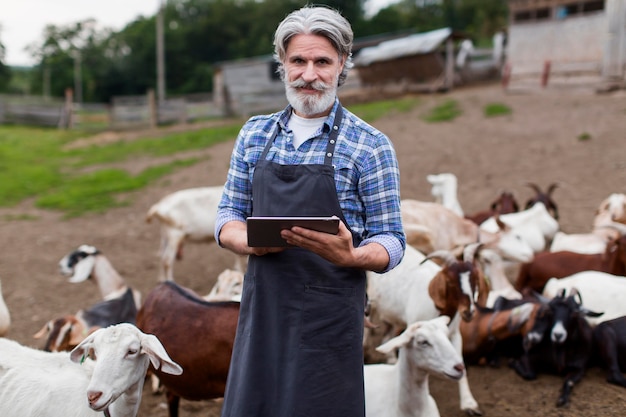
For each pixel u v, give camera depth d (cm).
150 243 1003
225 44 6047
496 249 612
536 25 1947
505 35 2703
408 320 494
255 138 253
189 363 401
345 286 236
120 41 5862
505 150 1376
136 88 5628
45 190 1412
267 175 239
